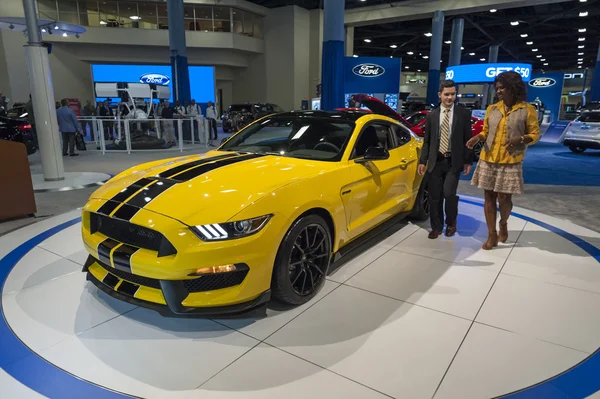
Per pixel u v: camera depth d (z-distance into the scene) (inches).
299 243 106.8
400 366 86.0
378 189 141.4
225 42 981.8
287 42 1021.2
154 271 88.4
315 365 86.1
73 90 936.3
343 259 146.0
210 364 86.4
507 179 145.1
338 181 118.5
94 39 906.1
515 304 113.8
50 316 105.2
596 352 91.7
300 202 102.8
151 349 91.6
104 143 466.9
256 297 97.0
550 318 106.3
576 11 912.9
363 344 93.9
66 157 426.0
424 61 1897.1
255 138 151.3
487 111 149.3
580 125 467.5
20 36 819.4
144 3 944.3
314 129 143.3
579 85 1911.9
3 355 88.5
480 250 156.9
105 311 108.3
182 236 87.5
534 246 162.1
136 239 94.5
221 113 1150.3
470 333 98.8
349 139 134.3
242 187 100.0
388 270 136.6
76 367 84.9
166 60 988.6
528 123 139.0
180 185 103.1
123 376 82.3
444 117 157.1
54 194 252.1
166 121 497.0
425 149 161.8
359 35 1251.8
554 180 316.5
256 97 1102.4
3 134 266.5
